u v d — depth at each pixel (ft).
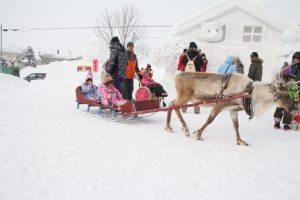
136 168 15.66
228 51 49.19
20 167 14.70
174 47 46.21
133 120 28.04
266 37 49.60
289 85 21.72
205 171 15.88
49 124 23.66
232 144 21.45
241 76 21.13
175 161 17.08
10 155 16.16
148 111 23.88
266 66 48.47
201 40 50.67
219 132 25.03
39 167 14.90
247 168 16.71
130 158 17.08
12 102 33.55
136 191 13.10
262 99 20.75
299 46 47.11
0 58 123.85
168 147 19.70
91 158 16.65
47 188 12.82
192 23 50.47
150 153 18.19
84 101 29.60
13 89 52.60
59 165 15.34
